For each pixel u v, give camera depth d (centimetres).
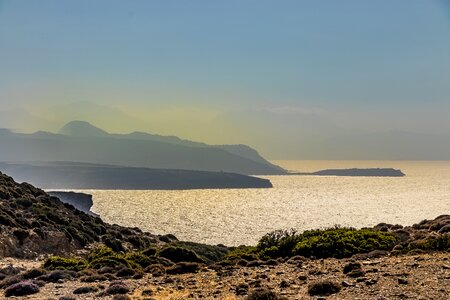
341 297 1402
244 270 2161
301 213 17838
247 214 17675
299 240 2706
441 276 1546
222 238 10956
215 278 2009
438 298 1287
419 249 2216
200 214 17712
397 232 3077
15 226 4391
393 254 2242
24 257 4028
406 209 18625
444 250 2178
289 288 1623
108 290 1831
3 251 3888
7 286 2189
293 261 2256
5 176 6681
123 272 2366
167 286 1912
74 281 2255
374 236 2616
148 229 12738
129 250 5394
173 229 12850
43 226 4750
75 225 5297
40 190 6931
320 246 2486
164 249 3334
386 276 1623
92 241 5156
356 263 1841
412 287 1430
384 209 18750
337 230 2795
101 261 2750
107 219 15388
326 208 19912
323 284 1505
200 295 1648
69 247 4641
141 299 1656
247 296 1477
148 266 2662
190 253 3322
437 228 3119
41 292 1962
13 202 5216
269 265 2269
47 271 2503
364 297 1372
